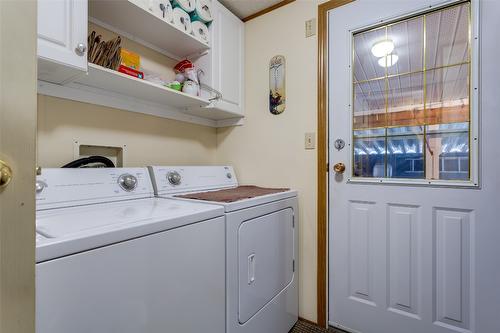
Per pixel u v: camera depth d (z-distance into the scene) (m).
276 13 1.86
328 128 1.63
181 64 1.68
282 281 1.49
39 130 1.17
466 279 1.24
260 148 1.92
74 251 0.59
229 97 1.83
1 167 0.32
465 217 1.24
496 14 1.17
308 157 1.70
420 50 1.37
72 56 0.99
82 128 1.32
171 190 1.42
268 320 1.34
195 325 0.90
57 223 0.75
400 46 1.42
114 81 1.26
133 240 0.72
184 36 1.53
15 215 0.34
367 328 1.49
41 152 1.17
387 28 1.46
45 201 0.96
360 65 1.54
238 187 1.85
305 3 1.73
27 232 0.36
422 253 1.34
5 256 0.34
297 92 1.75
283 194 1.52
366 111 1.53
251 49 1.98
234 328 1.08
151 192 1.35
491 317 1.18
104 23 1.37
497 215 1.17
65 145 1.25
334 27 1.62
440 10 1.31
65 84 1.23
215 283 1.00
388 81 1.46
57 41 0.95
